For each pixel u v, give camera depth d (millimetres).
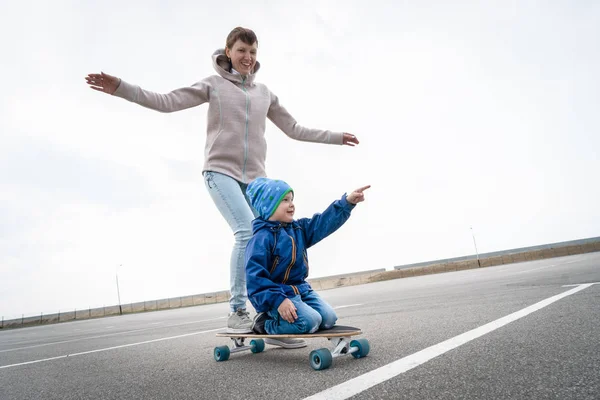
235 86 2924
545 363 1230
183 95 2672
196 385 1583
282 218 1980
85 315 47531
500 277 7992
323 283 41656
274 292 1807
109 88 2305
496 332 1856
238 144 2820
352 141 3277
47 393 1831
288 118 3299
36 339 7559
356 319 3475
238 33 2900
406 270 38875
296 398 1191
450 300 4133
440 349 1634
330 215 2059
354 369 1485
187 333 4406
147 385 1716
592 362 1181
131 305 48781
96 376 2146
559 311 2248
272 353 2221
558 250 31484
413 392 1099
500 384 1079
